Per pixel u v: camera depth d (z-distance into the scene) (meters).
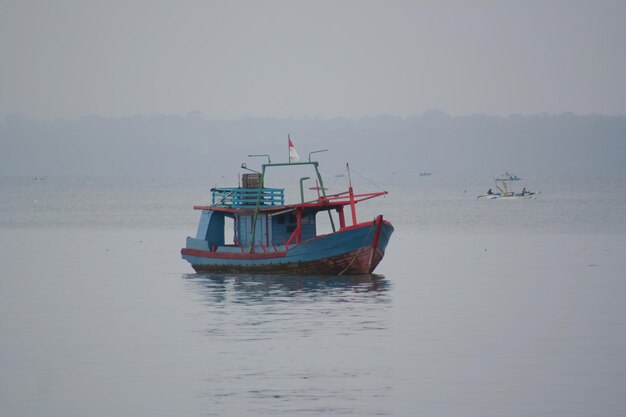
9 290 192.88
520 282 197.00
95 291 190.75
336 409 105.44
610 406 106.12
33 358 129.75
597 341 136.75
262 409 105.62
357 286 191.25
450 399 108.62
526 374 118.62
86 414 105.38
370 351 130.62
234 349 132.88
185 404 107.81
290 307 166.25
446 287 189.62
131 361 127.19
